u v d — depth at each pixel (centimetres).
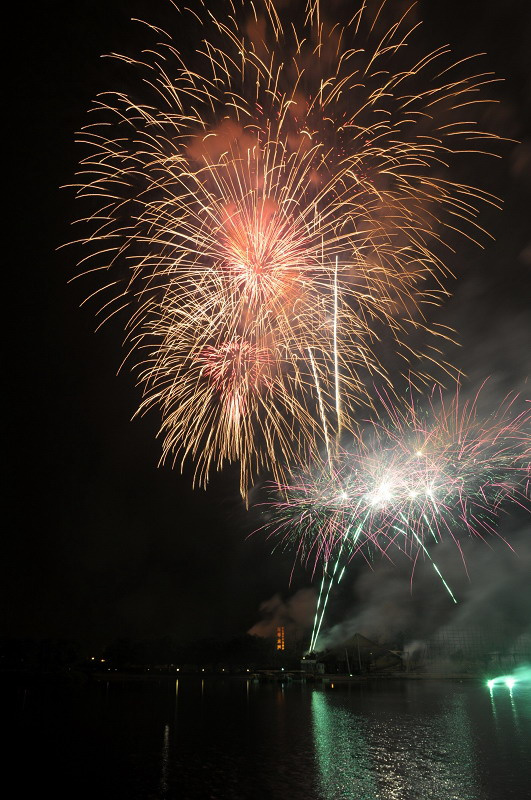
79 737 3766
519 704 5344
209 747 3328
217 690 8500
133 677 13500
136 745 3428
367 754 3042
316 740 3516
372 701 5956
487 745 3225
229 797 2253
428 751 3089
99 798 2275
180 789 2389
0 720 4738
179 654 16225
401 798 2206
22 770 2759
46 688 9200
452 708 5103
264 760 2931
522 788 2312
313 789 2358
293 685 9394
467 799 2181
